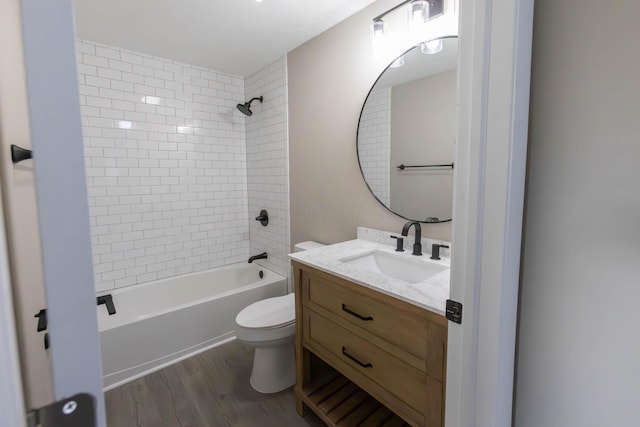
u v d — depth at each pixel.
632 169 0.71
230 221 3.05
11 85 0.35
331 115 2.11
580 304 0.80
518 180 0.76
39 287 0.39
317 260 1.51
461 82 0.79
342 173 2.08
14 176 0.37
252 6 1.80
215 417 1.64
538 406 0.89
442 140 1.53
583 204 0.77
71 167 0.29
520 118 0.74
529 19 0.73
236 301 2.44
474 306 0.81
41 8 0.27
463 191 0.82
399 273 1.60
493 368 0.80
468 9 0.76
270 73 2.64
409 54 1.62
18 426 0.27
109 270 2.45
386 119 1.76
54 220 0.28
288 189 2.59
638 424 0.74
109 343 1.90
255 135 2.92
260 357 1.85
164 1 1.72
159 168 2.61
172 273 2.75
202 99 2.77
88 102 2.26
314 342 1.52
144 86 2.47
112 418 1.64
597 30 0.73
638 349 0.73
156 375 1.99
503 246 0.75
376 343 1.20
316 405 1.55
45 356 0.37
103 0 1.71
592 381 0.80
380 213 1.86
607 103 0.73
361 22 1.84
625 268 0.73
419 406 1.07
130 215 2.51
